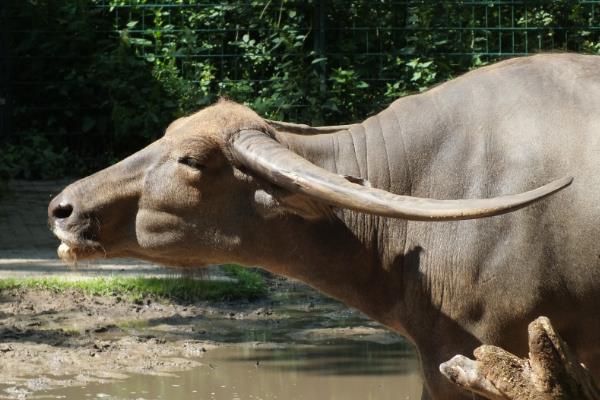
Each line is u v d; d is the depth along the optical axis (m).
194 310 13.31
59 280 14.10
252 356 11.34
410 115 6.78
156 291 13.77
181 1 23.92
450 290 6.46
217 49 23.86
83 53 24.19
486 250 6.34
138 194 6.71
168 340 11.93
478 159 6.46
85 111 23.92
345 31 23.39
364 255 6.68
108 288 13.81
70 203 6.73
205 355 11.38
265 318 13.10
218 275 14.91
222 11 23.59
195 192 6.58
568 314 6.34
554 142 6.32
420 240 6.58
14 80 24.05
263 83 23.45
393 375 10.66
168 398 9.82
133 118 23.09
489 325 6.39
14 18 24.05
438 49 22.97
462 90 6.73
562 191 6.24
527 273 6.27
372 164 6.71
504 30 23.19
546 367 5.35
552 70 6.62
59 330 12.20
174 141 6.66
